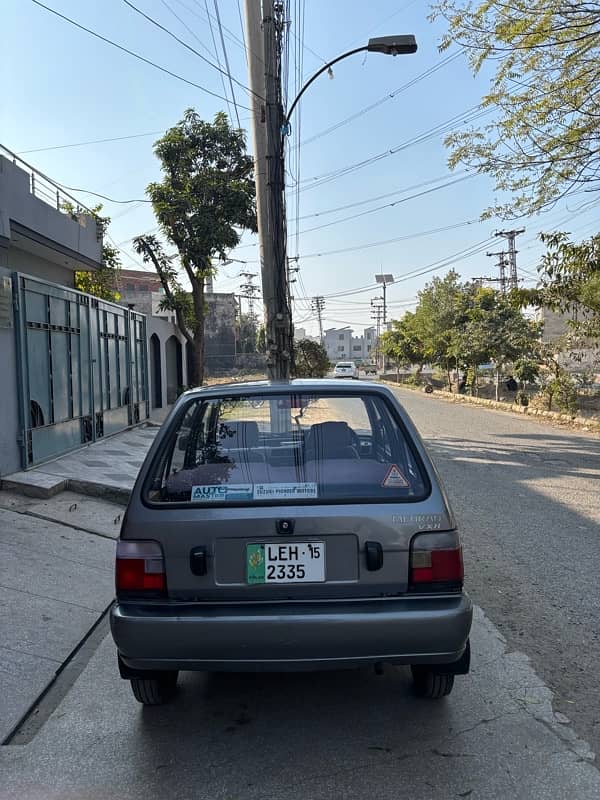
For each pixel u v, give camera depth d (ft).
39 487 25.86
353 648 9.64
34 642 14.16
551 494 29.09
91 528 22.85
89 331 39.37
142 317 55.52
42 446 31.30
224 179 70.33
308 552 10.00
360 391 12.08
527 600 16.57
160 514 10.16
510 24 35.60
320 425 11.64
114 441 42.42
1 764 10.12
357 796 9.27
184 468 10.91
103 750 10.51
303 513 10.04
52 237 41.96
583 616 15.57
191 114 71.46
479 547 21.04
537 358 75.92
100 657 13.88
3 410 27.27
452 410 78.54
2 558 18.97
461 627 9.75
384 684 12.62
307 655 9.62
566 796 9.22
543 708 11.53
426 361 146.30
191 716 11.56
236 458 11.14
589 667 13.06
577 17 34.01
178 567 10.00
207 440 11.50
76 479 27.40
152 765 10.09
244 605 9.89
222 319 164.66
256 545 9.99
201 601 10.00
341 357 452.76
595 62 35.45
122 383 48.57
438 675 11.23
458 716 11.35
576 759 10.06
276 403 11.92
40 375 31.09
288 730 11.04
